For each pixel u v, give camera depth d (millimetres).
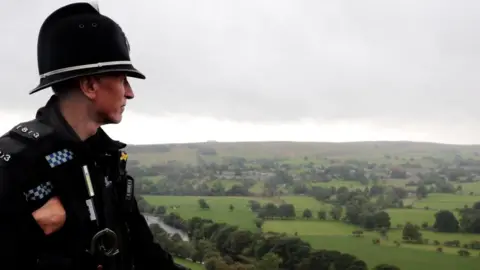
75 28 2646
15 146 2438
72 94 2715
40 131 2510
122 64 2723
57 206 2482
